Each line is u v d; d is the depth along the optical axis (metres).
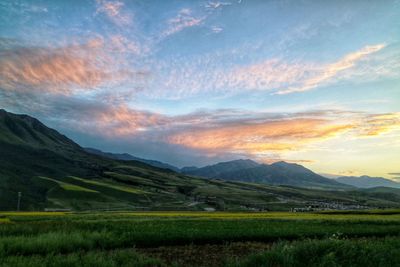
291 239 27.42
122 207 165.75
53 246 18.02
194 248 22.75
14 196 171.25
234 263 13.44
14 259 12.83
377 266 12.41
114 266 12.70
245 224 37.50
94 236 21.88
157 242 24.05
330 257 12.62
